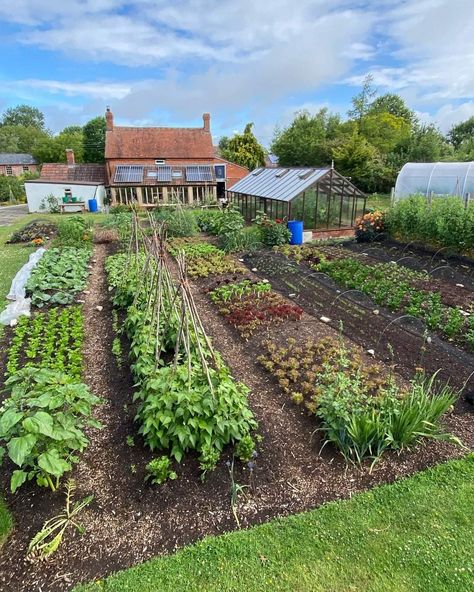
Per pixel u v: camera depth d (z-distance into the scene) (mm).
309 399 4961
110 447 4094
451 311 7324
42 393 3564
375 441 3957
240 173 31891
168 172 29359
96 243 15188
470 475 3727
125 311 7789
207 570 2881
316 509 3389
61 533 3104
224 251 13102
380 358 5949
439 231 12023
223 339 6680
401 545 3061
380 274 9836
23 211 28531
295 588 2762
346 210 15805
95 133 47656
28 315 7605
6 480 3660
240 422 3967
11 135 69438
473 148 34000
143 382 4477
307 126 33344
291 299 8648
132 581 2807
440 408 4230
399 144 32406
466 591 2723
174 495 3506
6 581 2814
